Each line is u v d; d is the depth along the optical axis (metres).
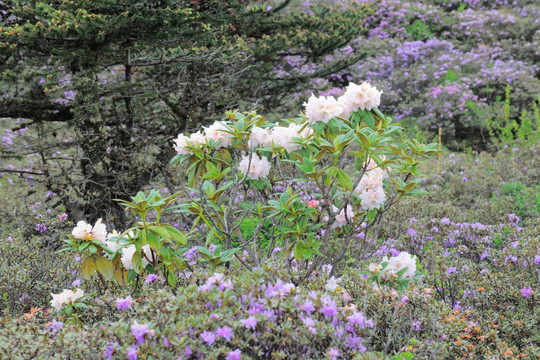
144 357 2.13
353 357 2.34
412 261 2.99
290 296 2.43
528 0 17.20
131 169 5.92
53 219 4.94
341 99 3.16
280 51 7.57
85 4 5.24
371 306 2.82
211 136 3.29
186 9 5.39
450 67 13.06
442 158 8.98
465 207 6.89
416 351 2.61
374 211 3.39
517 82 12.11
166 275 3.07
